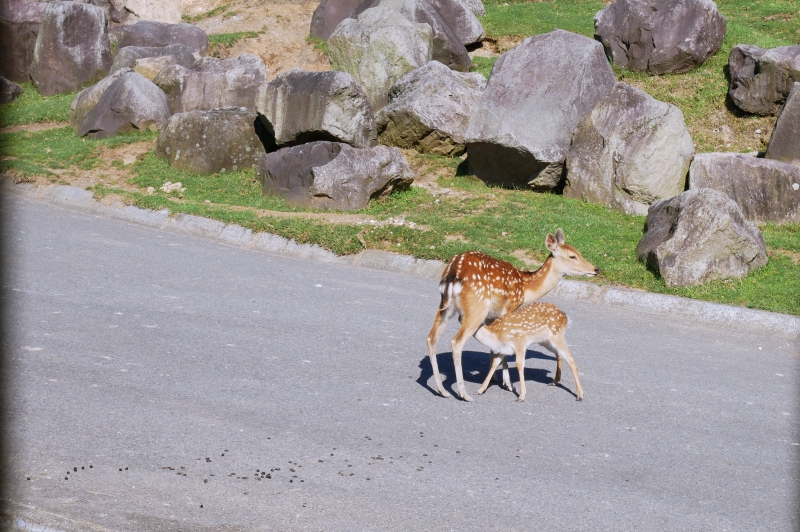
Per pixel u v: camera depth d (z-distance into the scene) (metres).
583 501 7.04
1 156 22.33
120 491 6.79
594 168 18.44
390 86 24.70
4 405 8.34
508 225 16.88
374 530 6.38
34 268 13.88
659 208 16.05
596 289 14.17
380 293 13.84
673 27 23.44
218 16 33.94
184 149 21.39
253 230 17.23
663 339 12.06
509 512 6.77
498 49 29.03
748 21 27.27
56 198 19.95
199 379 9.44
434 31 26.30
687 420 9.05
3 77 28.97
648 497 7.18
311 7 33.31
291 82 21.00
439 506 6.82
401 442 8.10
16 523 6.28
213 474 7.19
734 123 21.66
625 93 18.47
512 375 10.52
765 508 7.07
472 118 19.69
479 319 9.48
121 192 19.55
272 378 9.62
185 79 25.03
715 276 14.20
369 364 10.36
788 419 9.18
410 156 22.05
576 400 9.55
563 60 19.62
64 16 29.23
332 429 8.30
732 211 14.67
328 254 16.31
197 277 14.09
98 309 11.87
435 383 9.71
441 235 16.41
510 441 8.27
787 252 15.48
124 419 8.22
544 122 19.14
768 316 12.80
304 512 6.61
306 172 19.19
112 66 28.38
